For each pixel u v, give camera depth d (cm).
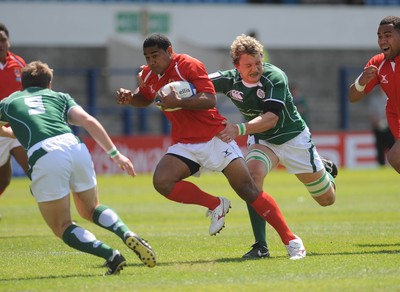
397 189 6894
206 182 7969
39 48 10438
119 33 10600
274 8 11225
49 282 2553
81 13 10519
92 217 2583
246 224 4491
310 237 3706
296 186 7412
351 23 11525
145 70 3011
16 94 2675
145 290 2355
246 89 3064
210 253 3231
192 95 2833
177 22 10825
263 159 3134
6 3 10319
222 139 2889
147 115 10262
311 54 11400
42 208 2542
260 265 2809
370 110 10912
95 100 9519
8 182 4278
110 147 2561
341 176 8475
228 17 11031
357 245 3375
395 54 3403
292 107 3166
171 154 2916
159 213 5256
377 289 2317
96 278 2586
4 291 2400
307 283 2431
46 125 2573
